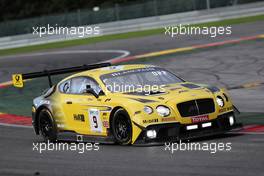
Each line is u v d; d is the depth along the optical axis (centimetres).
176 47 8812
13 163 3042
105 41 10931
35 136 4012
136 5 13262
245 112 4222
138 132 3038
